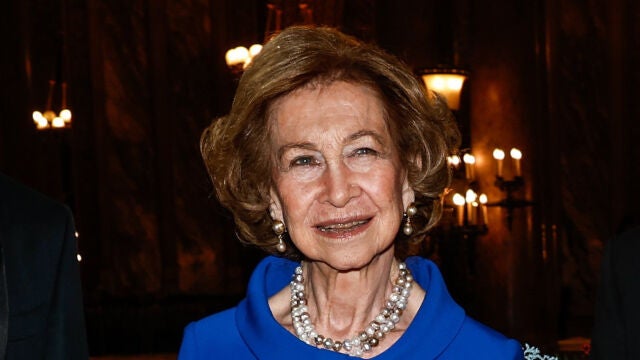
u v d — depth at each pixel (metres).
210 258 11.98
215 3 11.99
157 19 11.90
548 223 9.50
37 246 1.79
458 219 7.45
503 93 8.07
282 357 1.53
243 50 9.13
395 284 1.67
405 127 1.53
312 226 1.50
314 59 1.46
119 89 11.89
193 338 1.69
